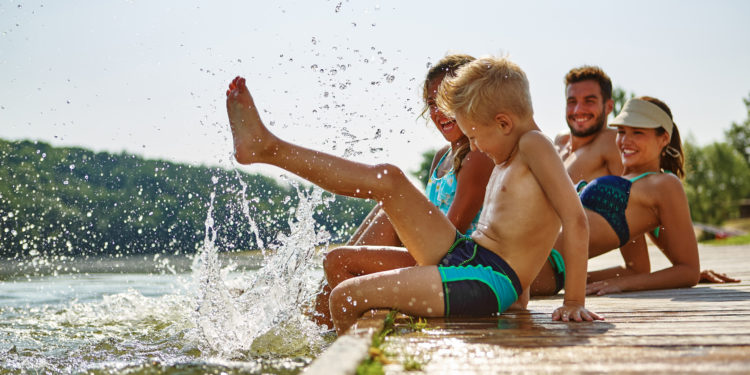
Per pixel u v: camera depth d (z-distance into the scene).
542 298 3.08
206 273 2.28
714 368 1.37
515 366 1.42
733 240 13.18
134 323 2.77
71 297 3.66
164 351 2.11
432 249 2.21
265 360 1.84
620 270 3.83
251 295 2.40
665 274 3.44
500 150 2.24
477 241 2.23
